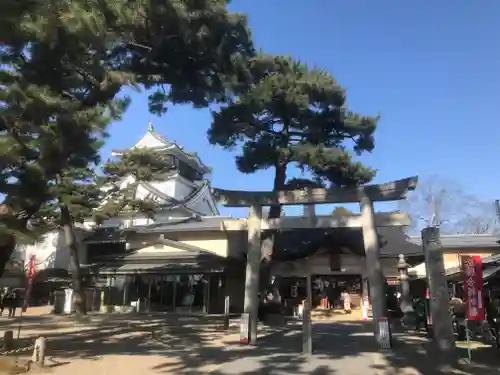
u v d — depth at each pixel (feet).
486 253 109.81
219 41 44.42
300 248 107.04
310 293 108.58
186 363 39.60
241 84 51.37
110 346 49.83
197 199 165.17
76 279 87.40
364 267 106.01
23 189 33.86
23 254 134.21
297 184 83.51
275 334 65.31
